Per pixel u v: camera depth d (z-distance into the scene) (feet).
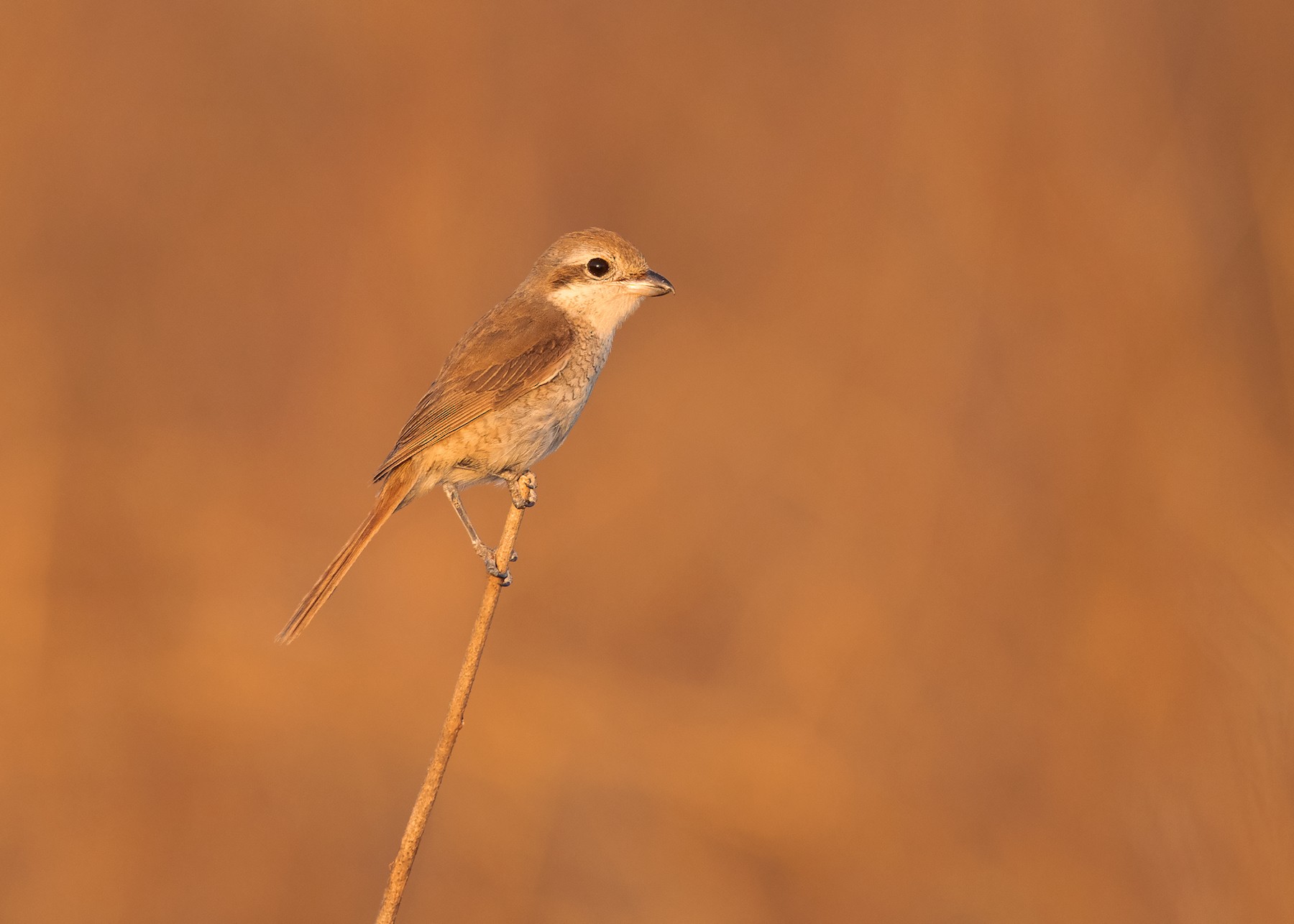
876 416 48.42
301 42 56.85
